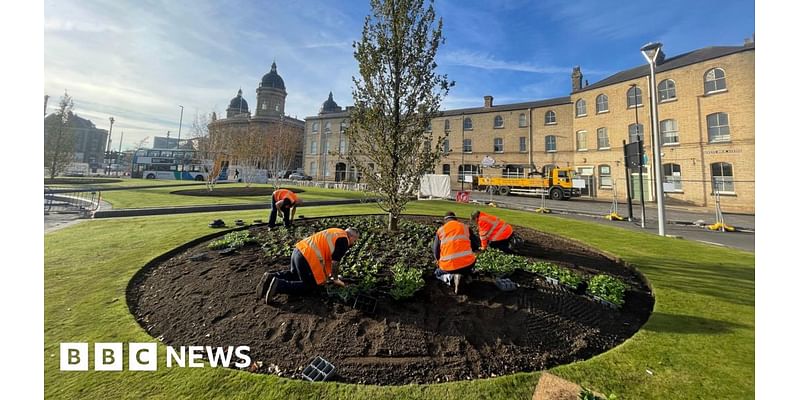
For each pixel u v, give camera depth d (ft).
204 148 129.59
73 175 164.25
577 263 20.13
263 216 36.88
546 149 114.42
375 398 8.34
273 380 8.98
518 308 13.35
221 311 12.86
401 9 21.65
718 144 72.79
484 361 10.32
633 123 89.30
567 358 10.70
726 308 13.78
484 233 20.80
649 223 44.32
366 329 11.70
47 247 22.09
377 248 20.02
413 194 23.50
